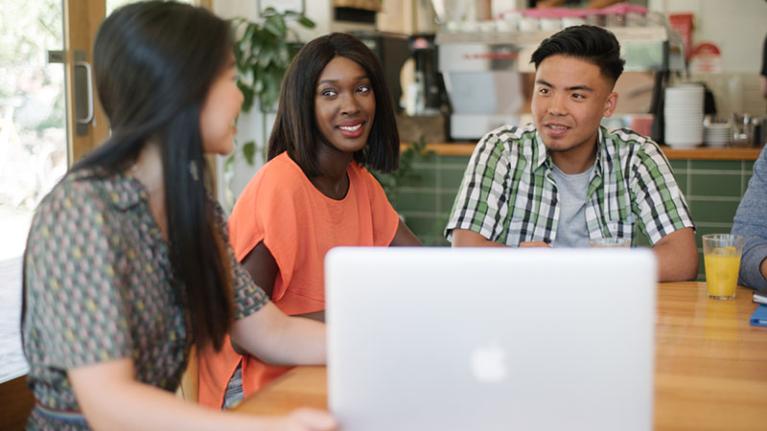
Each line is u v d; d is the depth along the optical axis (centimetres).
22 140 311
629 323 92
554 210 233
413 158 414
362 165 205
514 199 234
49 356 112
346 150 189
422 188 416
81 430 120
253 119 454
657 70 385
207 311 127
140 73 118
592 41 212
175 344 128
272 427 101
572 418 95
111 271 111
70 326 110
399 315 94
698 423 117
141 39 117
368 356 96
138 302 119
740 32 564
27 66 312
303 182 184
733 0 562
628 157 233
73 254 110
